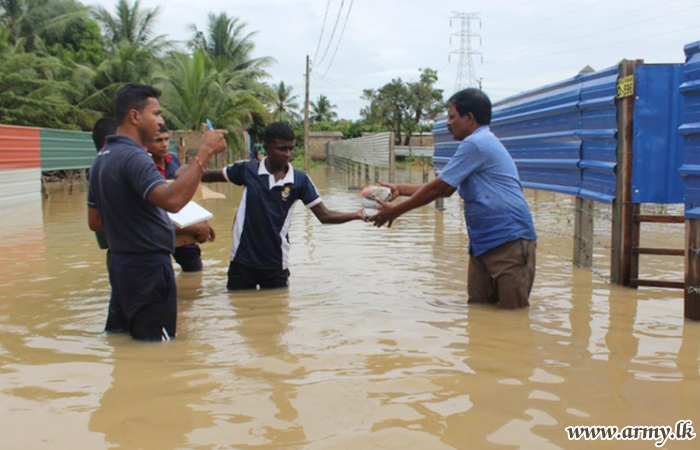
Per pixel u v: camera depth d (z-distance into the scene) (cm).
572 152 599
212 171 518
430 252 698
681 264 620
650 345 343
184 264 593
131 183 346
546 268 606
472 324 389
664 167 499
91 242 769
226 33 4200
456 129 457
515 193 434
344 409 251
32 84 2291
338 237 821
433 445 219
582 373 295
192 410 252
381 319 403
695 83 394
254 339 357
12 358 324
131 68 2825
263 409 252
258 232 500
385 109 5931
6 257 661
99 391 274
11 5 3194
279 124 491
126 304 361
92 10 3706
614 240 523
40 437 228
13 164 1190
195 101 2977
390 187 492
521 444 220
